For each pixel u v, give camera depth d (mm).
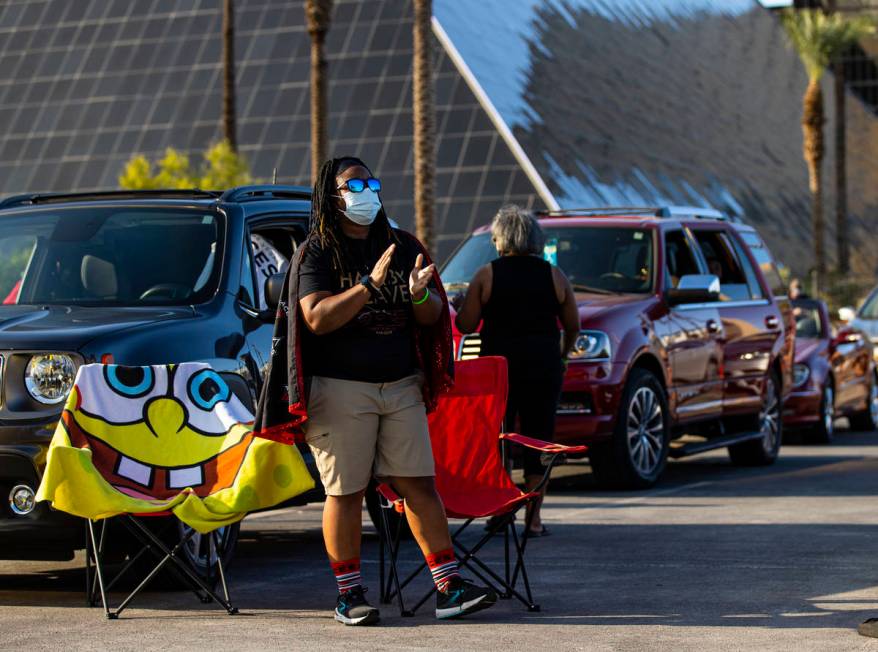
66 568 11266
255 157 60281
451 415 9664
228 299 10664
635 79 75062
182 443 9023
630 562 10938
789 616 8695
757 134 88688
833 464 19812
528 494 9016
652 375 16375
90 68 67312
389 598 9391
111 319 9969
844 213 75000
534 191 54969
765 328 19250
